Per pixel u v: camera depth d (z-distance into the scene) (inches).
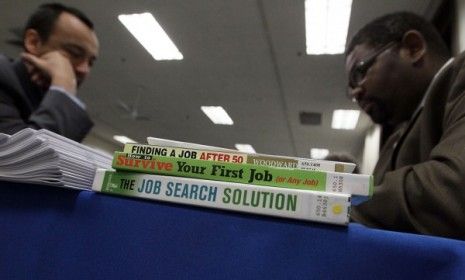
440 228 15.4
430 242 11.0
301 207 11.9
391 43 32.7
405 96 33.2
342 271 11.2
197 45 131.0
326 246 11.5
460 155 15.7
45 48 39.4
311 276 11.4
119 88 183.2
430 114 23.2
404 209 16.4
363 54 34.4
